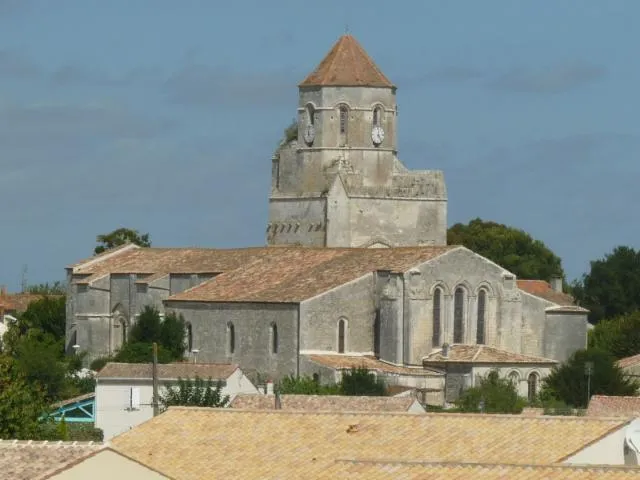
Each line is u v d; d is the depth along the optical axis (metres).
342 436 176.00
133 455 168.12
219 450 174.62
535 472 150.12
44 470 172.25
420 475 150.88
